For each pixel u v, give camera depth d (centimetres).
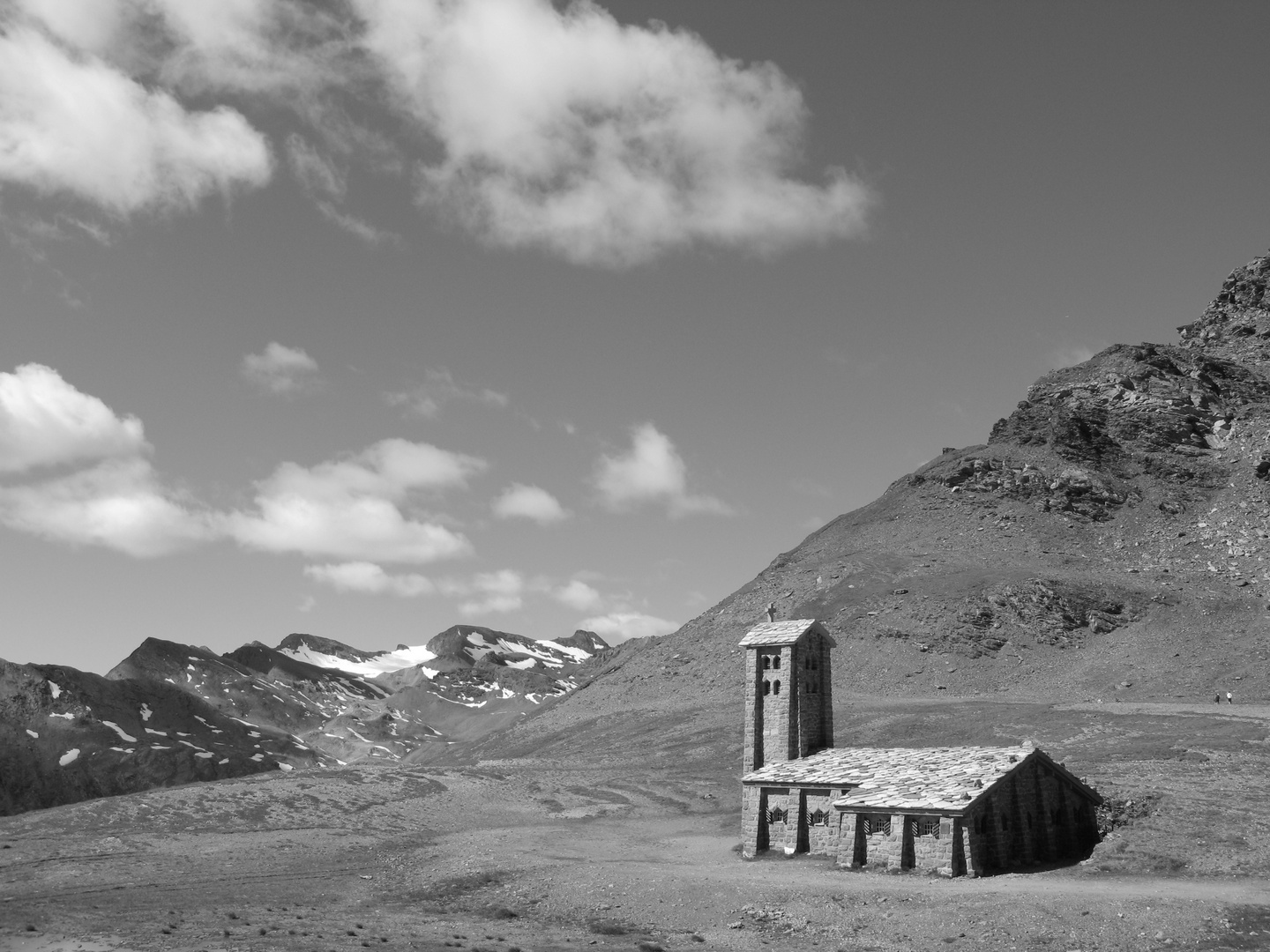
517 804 11388
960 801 6719
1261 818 7044
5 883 8119
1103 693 16650
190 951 5988
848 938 5831
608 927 6406
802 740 8531
